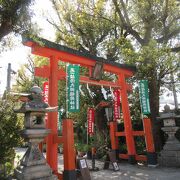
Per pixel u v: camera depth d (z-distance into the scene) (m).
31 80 22.64
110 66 11.86
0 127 8.14
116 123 13.20
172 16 13.93
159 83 13.09
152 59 11.67
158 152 11.74
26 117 6.74
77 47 15.78
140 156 11.55
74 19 15.81
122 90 12.33
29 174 6.14
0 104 8.57
